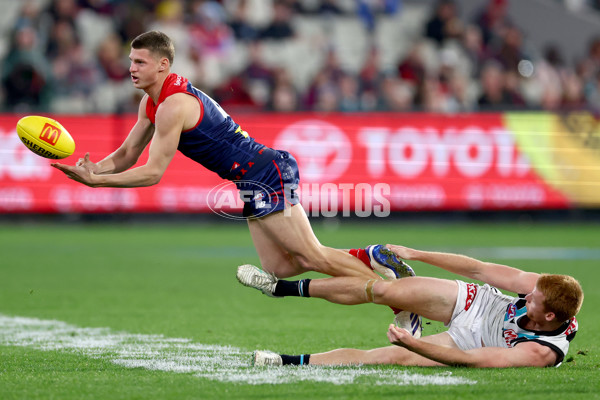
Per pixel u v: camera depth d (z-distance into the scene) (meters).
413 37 79.62
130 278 39.16
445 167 62.97
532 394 16.05
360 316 29.62
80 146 59.03
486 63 74.81
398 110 63.38
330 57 69.69
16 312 29.80
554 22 83.38
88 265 43.34
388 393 16.11
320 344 23.61
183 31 69.69
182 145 20.34
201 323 27.67
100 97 66.69
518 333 18.88
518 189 63.72
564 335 18.83
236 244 53.22
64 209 58.47
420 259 20.16
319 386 16.78
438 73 71.88
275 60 74.06
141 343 23.48
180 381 17.44
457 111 63.81
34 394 16.22
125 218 63.47
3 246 50.69
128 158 21.41
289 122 61.47
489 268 19.55
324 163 61.59
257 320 28.48
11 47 65.06
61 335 24.92
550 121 64.06
